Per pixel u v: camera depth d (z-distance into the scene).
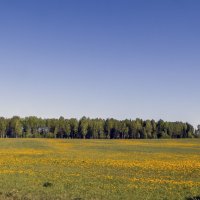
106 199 23.27
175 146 99.75
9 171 37.19
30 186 27.75
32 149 80.38
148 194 25.22
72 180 31.20
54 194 24.59
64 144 108.69
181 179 33.81
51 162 47.88
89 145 103.19
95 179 32.09
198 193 25.88
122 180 31.72
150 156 62.16
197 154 68.81
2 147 88.12
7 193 24.19
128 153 69.69
